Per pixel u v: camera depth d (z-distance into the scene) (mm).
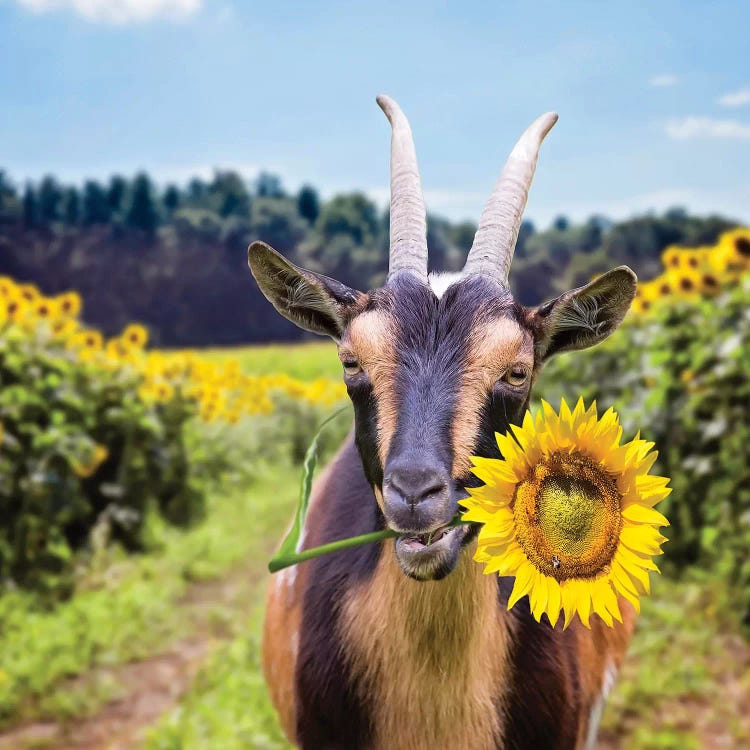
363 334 2268
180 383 9117
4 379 6820
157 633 5945
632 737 4480
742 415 5809
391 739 2461
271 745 4301
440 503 2004
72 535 7520
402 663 2404
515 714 2443
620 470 1921
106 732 4738
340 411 2576
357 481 2848
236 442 11211
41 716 4883
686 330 6203
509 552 1926
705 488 6160
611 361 7375
